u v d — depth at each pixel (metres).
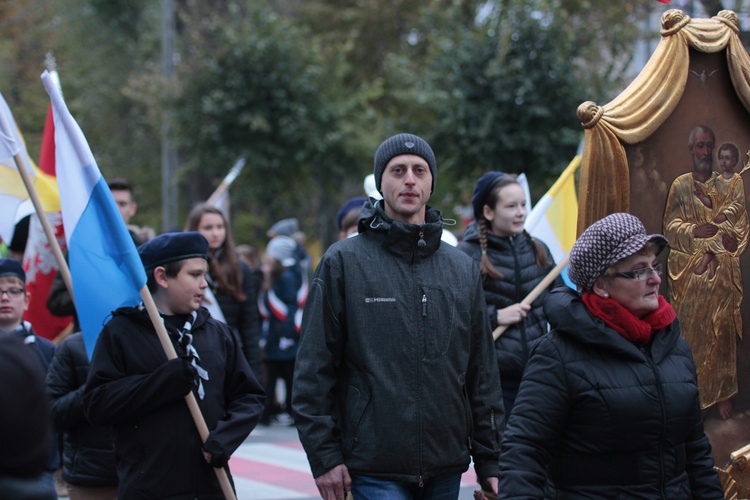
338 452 4.32
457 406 4.42
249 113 17.50
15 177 6.71
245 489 8.80
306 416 4.33
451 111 14.41
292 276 13.92
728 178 4.84
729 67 4.78
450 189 15.55
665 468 3.75
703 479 3.91
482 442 4.56
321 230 26.33
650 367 3.76
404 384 4.34
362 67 27.14
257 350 8.20
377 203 4.57
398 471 4.29
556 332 3.88
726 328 4.86
